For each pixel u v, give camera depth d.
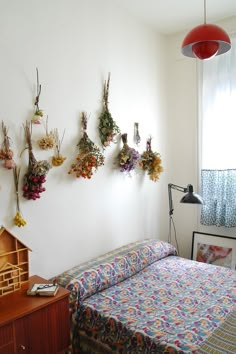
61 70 2.21
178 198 3.43
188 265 2.61
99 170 2.56
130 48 2.85
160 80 3.26
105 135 2.52
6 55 1.88
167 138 3.39
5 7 1.87
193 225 3.33
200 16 2.92
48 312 1.65
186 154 3.33
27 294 1.72
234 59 2.88
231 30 2.93
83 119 2.37
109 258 2.39
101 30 2.54
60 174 2.23
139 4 2.68
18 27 1.94
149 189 3.16
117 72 2.71
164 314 1.81
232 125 2.92
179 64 3.30
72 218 2.33
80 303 1.97
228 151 2.95
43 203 2.12
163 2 2.64
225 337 1.57
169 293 2.09
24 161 1.99
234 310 1.85
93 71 2.47
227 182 2.92
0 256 1.76
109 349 1.78
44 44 2.09
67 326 1.75
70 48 2.28
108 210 2.66
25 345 1.54
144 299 2.01
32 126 2.03
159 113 3.25
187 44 1.71
